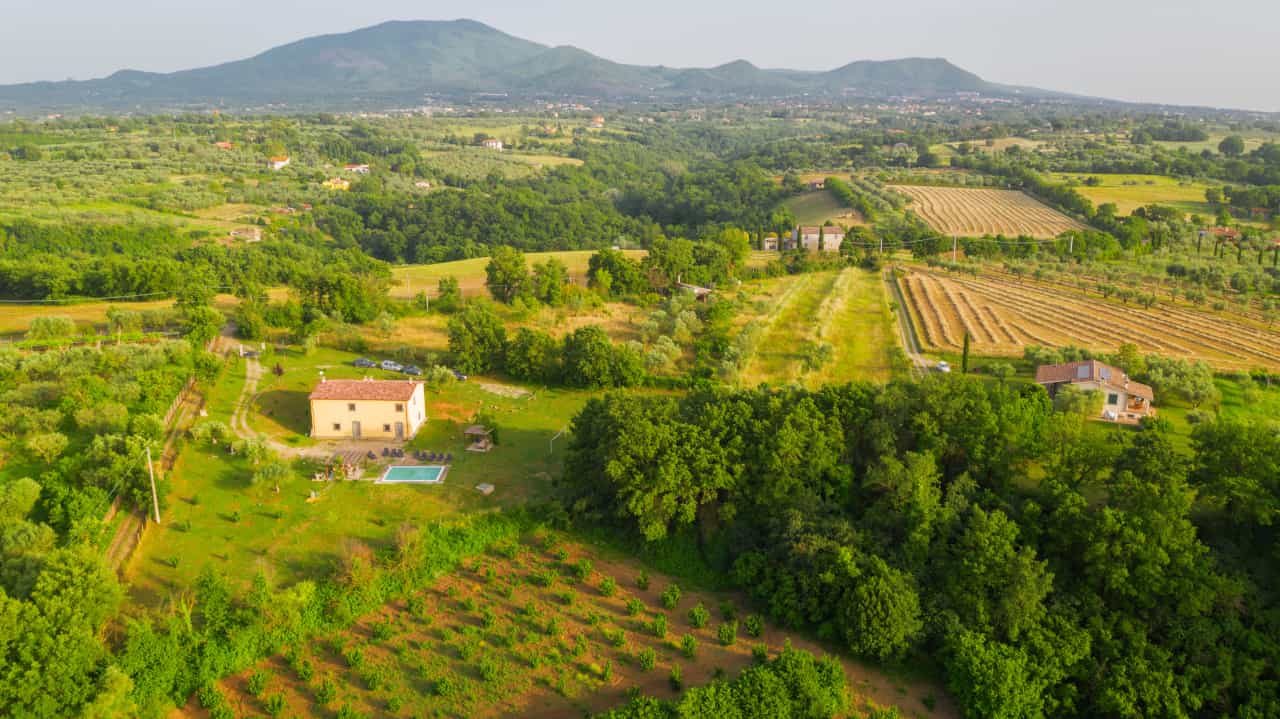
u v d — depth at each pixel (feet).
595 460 251.19
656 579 229.25
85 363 323.57
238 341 407.64
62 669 165.48
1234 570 206.28
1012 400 267.18
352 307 437.58
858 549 218.18
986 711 180.96
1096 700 186.39
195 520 239.50
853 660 201.46
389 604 212.43
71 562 183.73
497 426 314.55
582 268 646.74
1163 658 188.44
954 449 251.19
